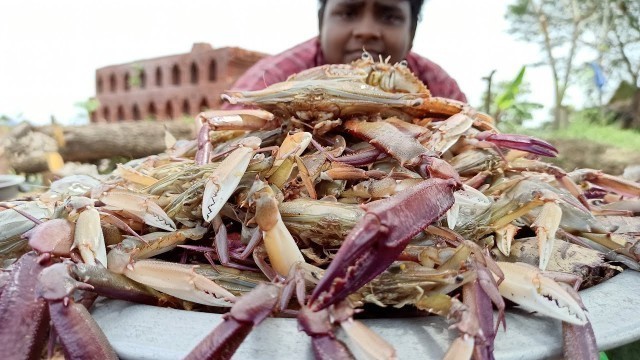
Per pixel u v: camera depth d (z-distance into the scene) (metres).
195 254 0.28
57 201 0.31
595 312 0.22
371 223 0.18
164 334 0.20
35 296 0.19
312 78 0.35
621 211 0.36
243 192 0.26
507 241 0.28
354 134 0.30
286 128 0.33
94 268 0.22
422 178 0.26
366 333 0.18
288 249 0.22
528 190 0.29
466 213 0.27
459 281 0.20
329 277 0.18
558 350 0.20
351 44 0.61
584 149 1.16
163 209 0.27
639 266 0.28
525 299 0.21
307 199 0.26
